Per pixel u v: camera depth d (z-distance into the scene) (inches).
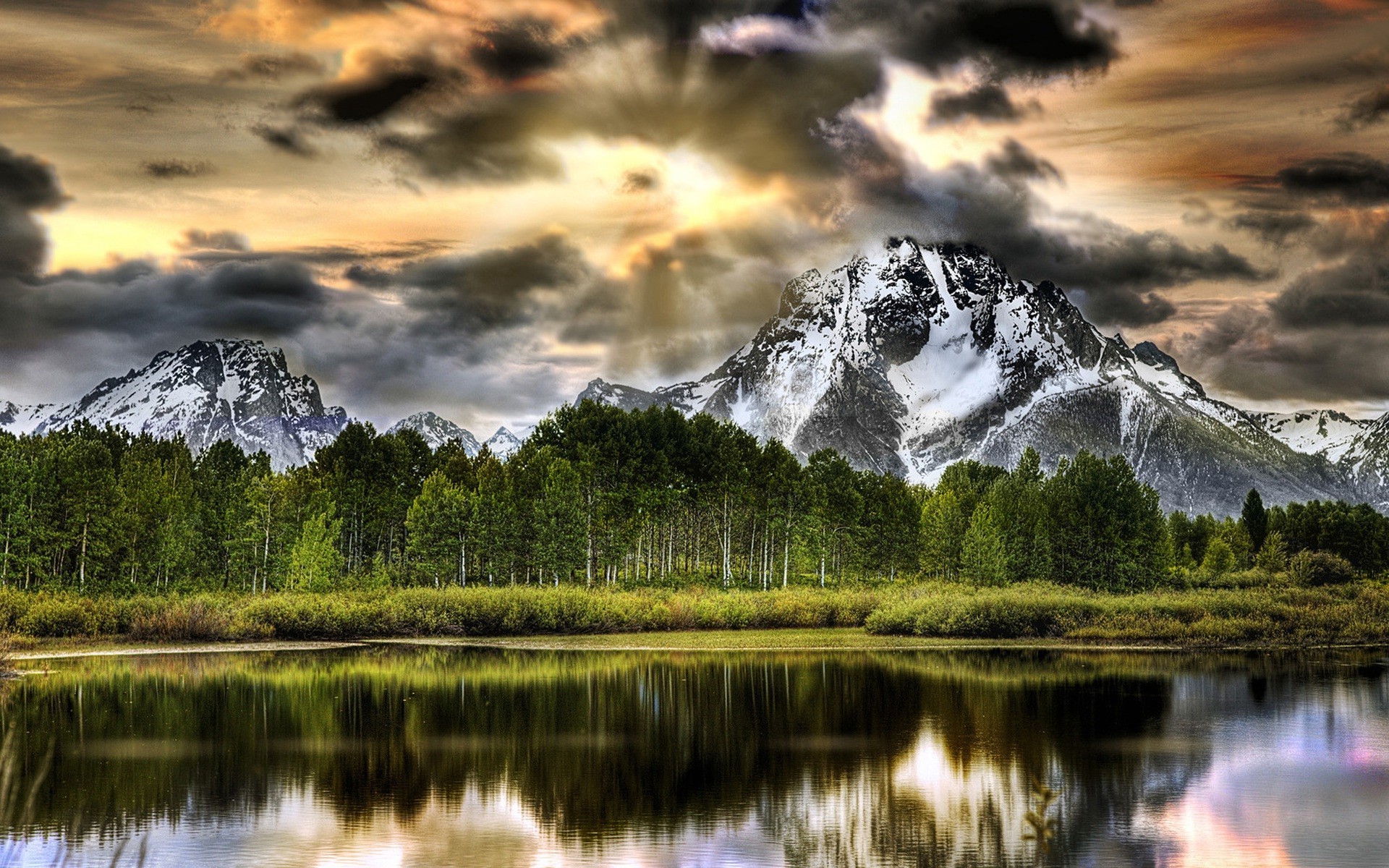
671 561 4234.7
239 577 3587.6
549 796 1184.8
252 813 1117.7
